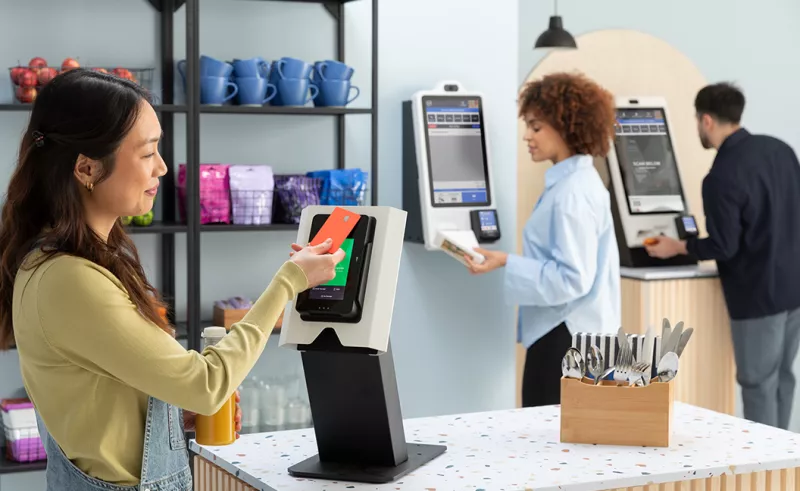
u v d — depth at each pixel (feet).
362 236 6.49
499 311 13.74
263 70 11.51
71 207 5.57
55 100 5.57
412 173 13.00
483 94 13.19
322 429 6.86
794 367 18.65
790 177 14.64
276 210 11.96
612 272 11.87
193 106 10.98
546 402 11.92
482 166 13.15
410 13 13.07
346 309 6.40
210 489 7.44
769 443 7.39
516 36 13.65
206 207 11.41
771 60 18.48
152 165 5.78
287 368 12.59
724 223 14.43
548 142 11.78
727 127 14.71
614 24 17.15
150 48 11.86
